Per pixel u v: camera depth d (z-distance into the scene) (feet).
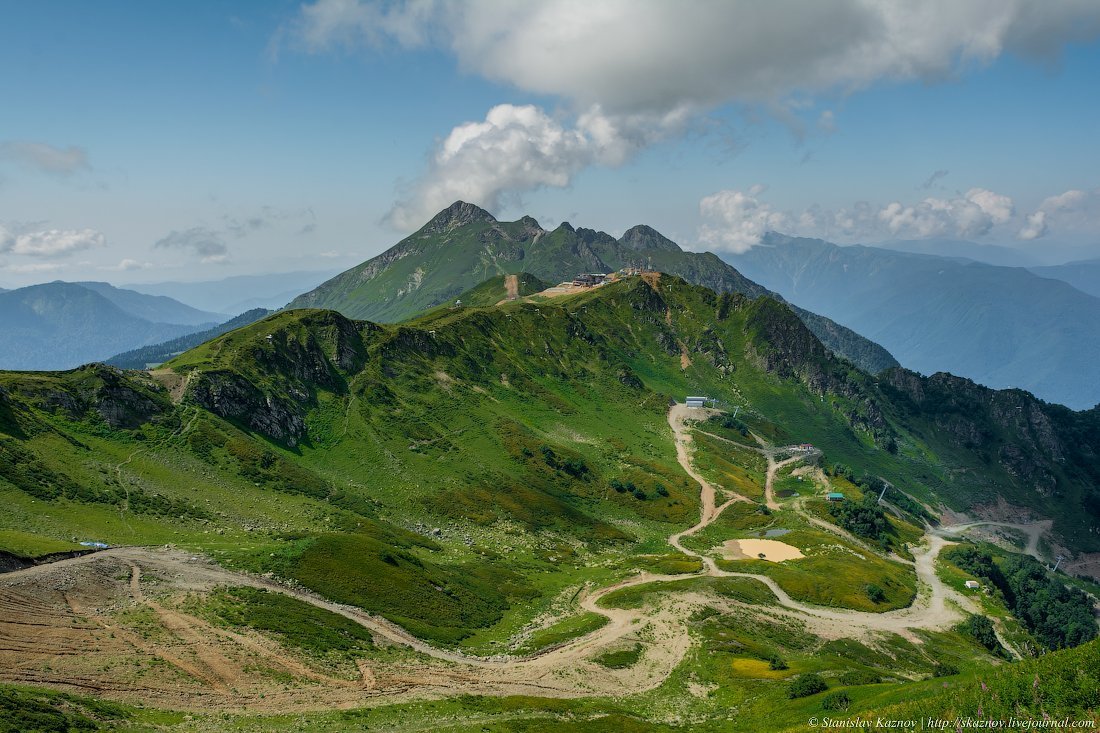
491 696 271.90
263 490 498.69
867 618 486.79
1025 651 509.76
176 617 262.47
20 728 161.79
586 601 451.12
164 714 199.52
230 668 237.45
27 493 349.61
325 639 284.61
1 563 258.16
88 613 247.50
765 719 254.88
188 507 421.18
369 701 242.17
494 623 386.52
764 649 366.84
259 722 208.85
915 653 427.74
